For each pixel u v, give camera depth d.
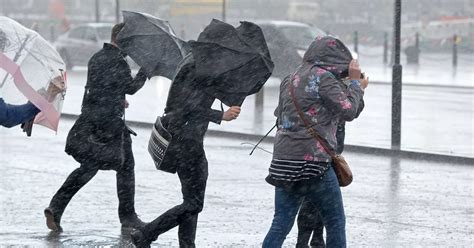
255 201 20.30
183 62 14.24
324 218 13.14
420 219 18.53
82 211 18.97
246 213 18.98
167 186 22.02
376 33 99.00
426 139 29.94
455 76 59.06
